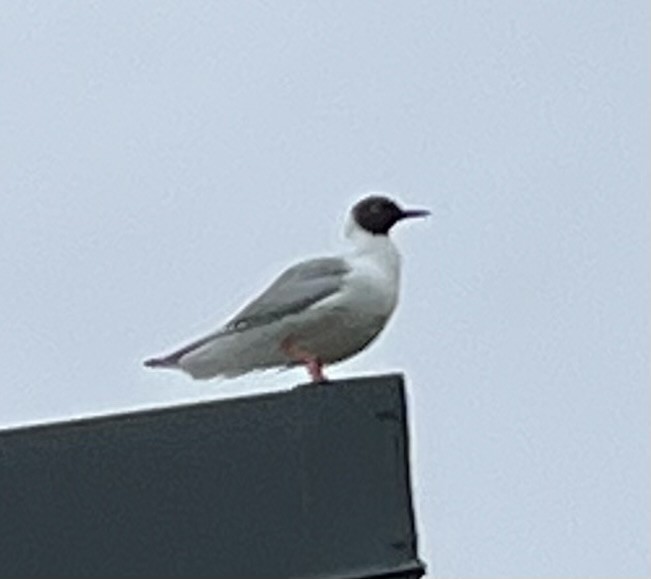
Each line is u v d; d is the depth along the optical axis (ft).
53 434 38.22
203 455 38.52
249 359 44.62
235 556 38.04
